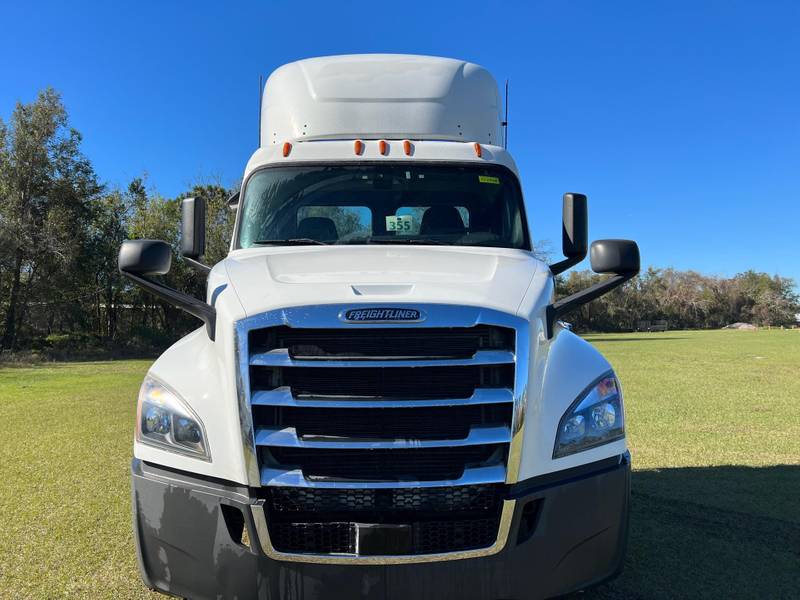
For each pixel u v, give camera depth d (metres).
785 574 3.99
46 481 6.23
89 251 34.16
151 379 3.14
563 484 2.86
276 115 4.99
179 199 36.28
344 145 4.54
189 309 3.16
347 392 2.77
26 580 3.95
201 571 2.79
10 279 31.33
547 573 2.80
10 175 31.19
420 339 2.80
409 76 4.91
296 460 2.77
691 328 86.31
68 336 34.03
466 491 2.78
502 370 2.85
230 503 2.74
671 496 5.62
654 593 3.73
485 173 4.50
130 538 4.66
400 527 2.66
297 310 2.79
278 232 4.25
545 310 3.12
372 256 3.69
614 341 38.91
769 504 5.39
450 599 2.69
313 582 2.68
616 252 3.51
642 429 8.74
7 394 13.42
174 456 2.91
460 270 3.39
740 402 11.23
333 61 5.00
